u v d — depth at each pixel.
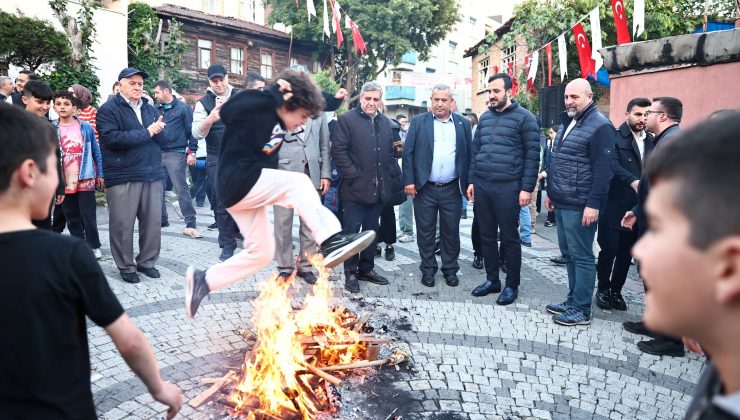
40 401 1.29
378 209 5.36
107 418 2.78
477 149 5.10
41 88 4.37
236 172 2.73
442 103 5.22
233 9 26.83
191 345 3.71
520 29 14.75
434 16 23.53
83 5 11.44
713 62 6.10
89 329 3.87
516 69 16.98
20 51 9.72
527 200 4.80
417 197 5.44
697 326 0.75
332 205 6.07
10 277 1.25
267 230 3.02
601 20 13.20
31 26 9.70
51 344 1.30
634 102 4.71
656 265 0.76
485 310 4.75
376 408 2.97
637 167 4.72
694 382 3.49
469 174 5.26
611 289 4.91
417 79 33.47
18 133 1.30
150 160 5.08
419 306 4.79
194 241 7.00
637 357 3.84
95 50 14.01
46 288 1.28
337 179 6.02
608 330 4.35
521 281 5.73
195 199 10.46
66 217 5.63
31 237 1.30
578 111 4.36
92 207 5.66
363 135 5.00
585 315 4.45
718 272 0.69
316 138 5.20
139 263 5.29
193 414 2.82
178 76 16.86
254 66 22.75
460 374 3.45
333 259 2.78
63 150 5.36
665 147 0.78
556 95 14.35
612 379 3.48
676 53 6.46
